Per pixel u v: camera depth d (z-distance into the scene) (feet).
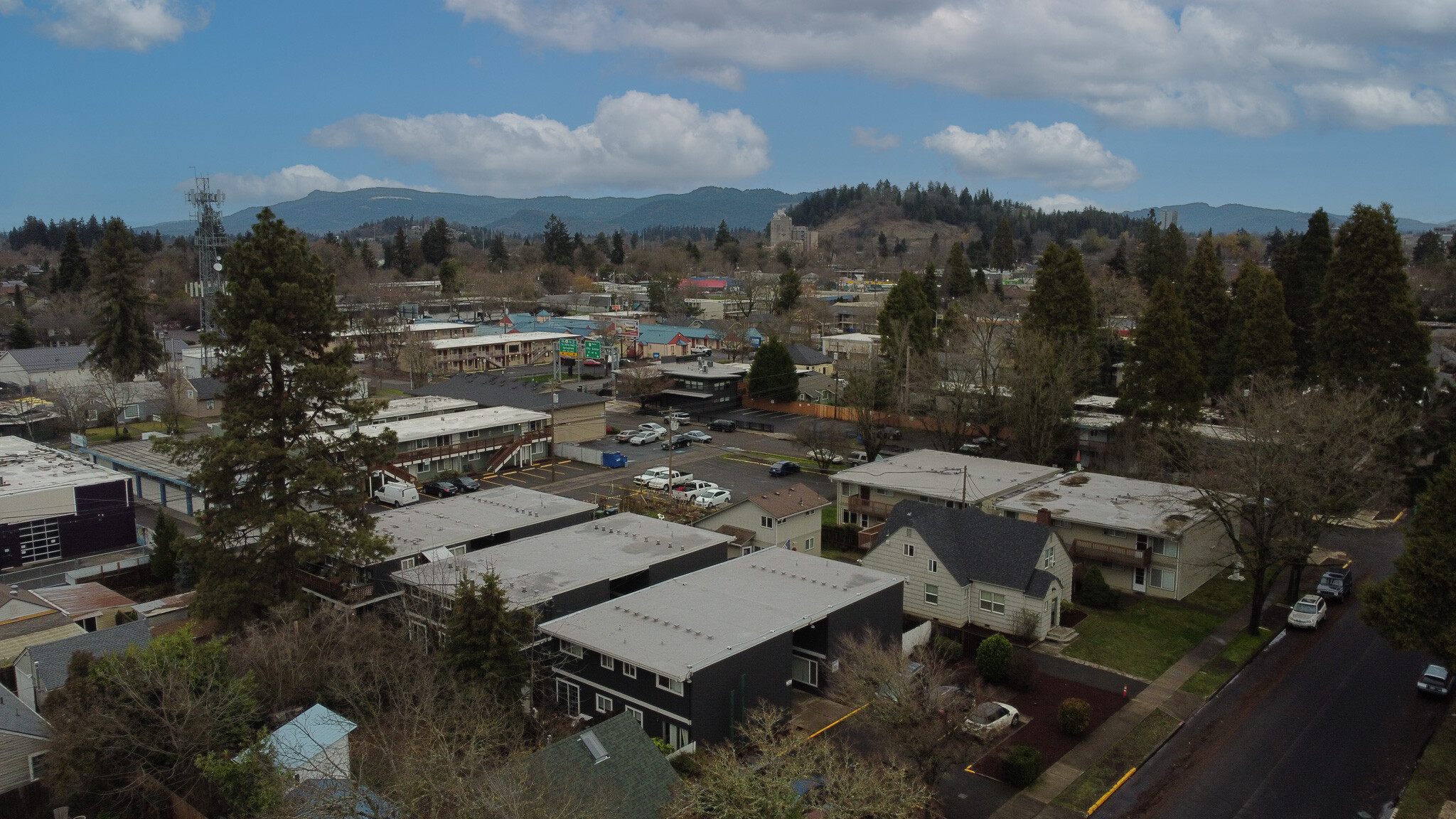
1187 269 238.68
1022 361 202.59
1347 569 148.66
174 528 151.33
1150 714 106.73
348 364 122.93
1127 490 165.78
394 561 127.13
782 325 433.48
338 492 118.21
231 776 77.71
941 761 85.56
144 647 102.58
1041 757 95.76
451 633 98.89
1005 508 158.30
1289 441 129.29
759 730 82.58
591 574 121.08
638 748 79.25
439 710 90.07
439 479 206.28
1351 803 88.58
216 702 87.20
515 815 62.44
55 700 86.89
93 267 376.68
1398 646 100.17
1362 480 142.51
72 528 161.89
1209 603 142.61
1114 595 140.36
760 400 301.02
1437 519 100.01
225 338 118.93
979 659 114.52
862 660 97.14
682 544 135.64
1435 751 96.78
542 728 97.14
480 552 130.31
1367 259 179.42
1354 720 105.09
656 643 100.27
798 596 115.44
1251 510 131.54
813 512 158.40
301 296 115.34
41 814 84.69
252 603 115.34
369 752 87.25
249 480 117.08
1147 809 88.17
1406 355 177.58
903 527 139.13
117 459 204.03
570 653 105.60
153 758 84.48
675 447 244.01
